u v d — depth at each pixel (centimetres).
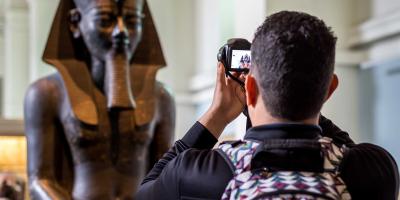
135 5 304
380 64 386
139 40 309
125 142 305
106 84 301
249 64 132
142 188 127
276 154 110
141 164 309
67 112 301
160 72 584
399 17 356
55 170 306
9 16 709
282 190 106
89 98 303
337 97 400
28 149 309
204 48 573
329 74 114
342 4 405
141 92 312
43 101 305
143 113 307
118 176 304
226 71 133
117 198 302
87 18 302
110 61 298
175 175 119
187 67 597
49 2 591
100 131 301
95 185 299
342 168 115
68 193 303
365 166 117
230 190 110
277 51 112
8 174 378
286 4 367
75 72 306
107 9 296
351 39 403
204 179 115
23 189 381
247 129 132
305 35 112
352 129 402
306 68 111
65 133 305
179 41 596
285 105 113
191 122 593
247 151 114
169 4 592
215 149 121
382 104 384
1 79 826
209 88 542
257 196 106
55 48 307
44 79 314
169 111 321
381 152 123
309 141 111
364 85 402
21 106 699
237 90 133
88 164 301
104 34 296
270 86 113
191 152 121
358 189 115
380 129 387
